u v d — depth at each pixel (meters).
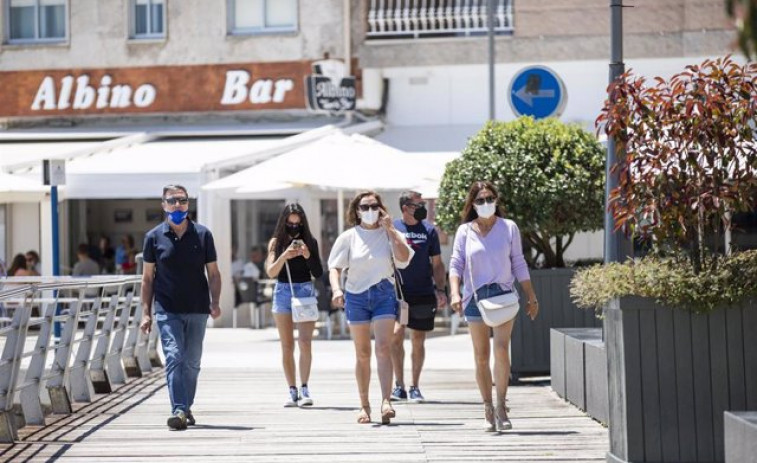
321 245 63.41
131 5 67.06
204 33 66.06
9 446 24.72
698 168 21.55
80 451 24.20
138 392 33.94
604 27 62.66
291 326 30.56
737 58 60.34
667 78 63.28
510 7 63.50
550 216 34.84
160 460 23.22
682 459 20.59
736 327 20.61
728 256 21.69
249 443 24.97
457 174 35.78
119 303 37.88
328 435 25.89
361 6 64.31
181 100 66.25
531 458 23.02
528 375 35.31
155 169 55.53
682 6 61.72
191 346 27.34
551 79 48.81
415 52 63.94
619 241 28.73
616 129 22.02
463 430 26.33
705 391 20.61
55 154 57.97
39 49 67.56
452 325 53.59
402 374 31.50
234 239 67.69
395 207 64.38
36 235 62.28
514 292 25.44
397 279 27.70
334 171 48.81
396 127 65.50
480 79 64.75
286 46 65.19
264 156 56.97
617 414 21.22
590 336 30.20
